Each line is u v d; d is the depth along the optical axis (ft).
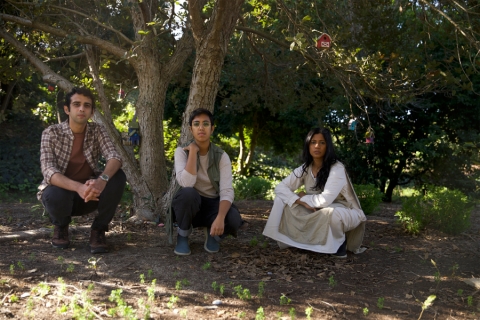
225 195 12.67
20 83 34.63
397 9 20.70
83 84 25.04
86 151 12.98
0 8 20.72
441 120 41.01
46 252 12.81
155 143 17.80
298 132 50.65
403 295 10.43
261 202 28.12
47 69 18.24
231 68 26.02
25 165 34.17
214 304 9.42
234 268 11.93
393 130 40.70
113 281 10.56
